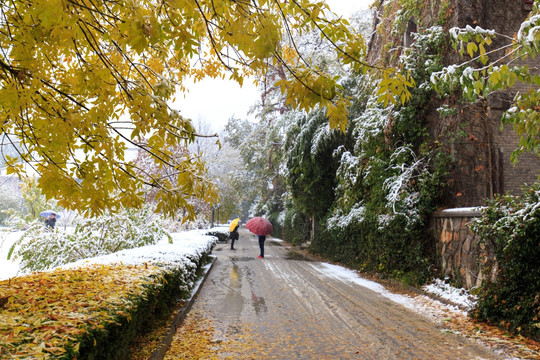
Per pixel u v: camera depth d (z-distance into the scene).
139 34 2.63
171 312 6.74
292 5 3.08
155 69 4.84
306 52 18.19
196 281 10.25
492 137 10.17
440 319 6.79
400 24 12.11
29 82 3.24
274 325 6.40
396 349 5.23
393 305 7.93
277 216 36.72
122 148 3.39
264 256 18.89
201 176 3.82
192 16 2.82
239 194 37.47
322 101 3.16
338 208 15.73
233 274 12.49
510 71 5.40
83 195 3.37
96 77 3.40
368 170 12.06
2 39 3.28
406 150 10.62
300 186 19.08
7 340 2.48
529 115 5.52
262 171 33.88
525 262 5.83
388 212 10.58
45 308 3.35
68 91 3.50
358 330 6.12
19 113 3.41
